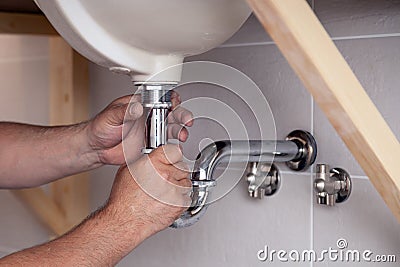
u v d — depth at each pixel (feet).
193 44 2.59
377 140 2.02
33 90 5.07
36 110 5.06
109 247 2.47
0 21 4.43
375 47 3.11
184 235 4.05
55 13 2.53
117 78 4.45
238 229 3.76
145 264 4.29
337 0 3.24
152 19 2.41
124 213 2.49
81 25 2.53
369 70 3.14
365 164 2.10
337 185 3.25
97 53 2.60
